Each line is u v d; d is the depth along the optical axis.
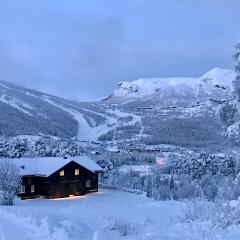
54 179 64.50
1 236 16.14
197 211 19.98
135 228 18.16
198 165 99.44
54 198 63.97
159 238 14.81
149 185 85.62
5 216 21.42
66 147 110.12
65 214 23.12
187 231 16.17
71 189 66.50
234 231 15.87
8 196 37.88
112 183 87.44
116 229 18.12
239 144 28.47
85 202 55.34
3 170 38.88
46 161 66.69
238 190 45.62
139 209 29.25
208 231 15.95
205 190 67.50
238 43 26.42
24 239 15.56
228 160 86.19
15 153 88.25
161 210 28.58
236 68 26.62
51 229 16.77
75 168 67.38
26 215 20.44
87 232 17.19
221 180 75.38
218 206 19.69
